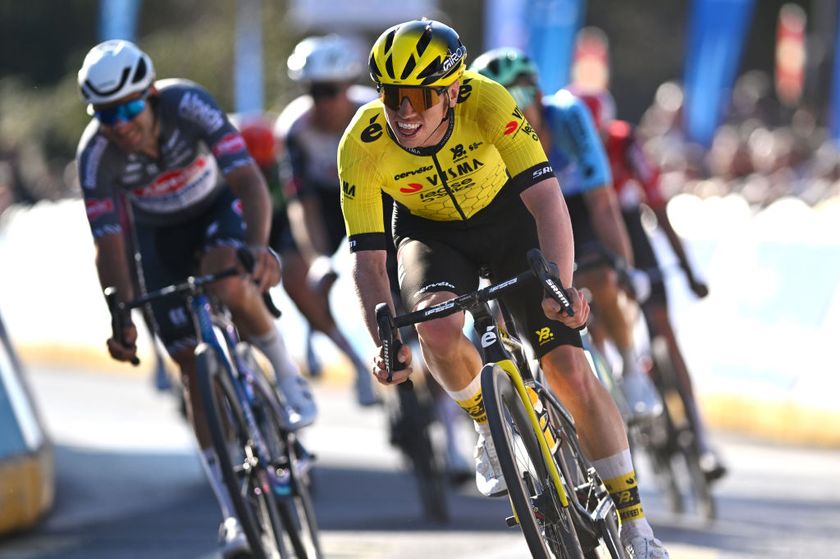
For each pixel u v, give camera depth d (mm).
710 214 32219
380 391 22875
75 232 43281
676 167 45219
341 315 34281
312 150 23156
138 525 21375
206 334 15102
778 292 29906
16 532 21266
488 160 12812
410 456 20797
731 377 30375
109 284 15742
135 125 15172
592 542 12031
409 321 11672
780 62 56938
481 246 13312
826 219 29625
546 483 11781
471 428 28703
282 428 16031
